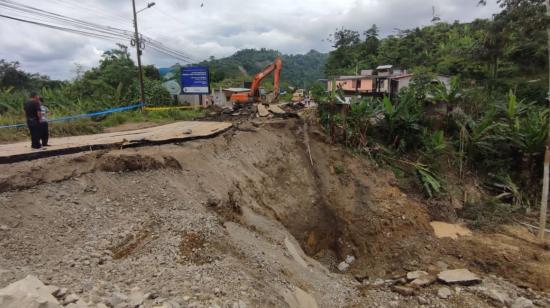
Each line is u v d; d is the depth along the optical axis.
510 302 9.22
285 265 8.33
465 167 17.88
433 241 12.80
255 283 6.13
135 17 21.55
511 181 17.09
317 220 14.27
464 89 20.34
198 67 25.41
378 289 10.47
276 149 15.40
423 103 19.69
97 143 10.14
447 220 14.77
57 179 7.77
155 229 7.14
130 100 24.23
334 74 54.34
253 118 19.06
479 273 10.94
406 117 18.06
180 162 9.99
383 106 18.56
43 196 7.16
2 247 5.66
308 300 7.25
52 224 6.57
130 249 6.45
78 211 7.16
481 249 11.97
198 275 5.69
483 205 15.91
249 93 24.81
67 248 6.05
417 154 18.28
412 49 50.47
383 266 12.23
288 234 11.10
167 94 26.69
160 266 5.86
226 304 5.05
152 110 21.80
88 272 5.33
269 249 8.57
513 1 11.94
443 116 19.20
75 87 25.50
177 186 9.03
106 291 4.71
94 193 7.90
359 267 12.59
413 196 15.84
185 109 24.95
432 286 10.28
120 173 8.88
